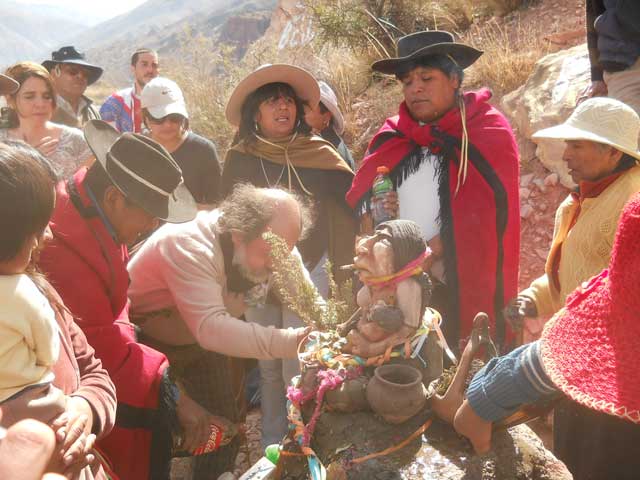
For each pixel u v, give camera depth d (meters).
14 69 4.29
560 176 4.53
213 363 3.25
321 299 2.49
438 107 3.39
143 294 2.96
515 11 6.91
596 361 1.52
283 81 3.94
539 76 5.03
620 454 1.90
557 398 1.79
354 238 3.96
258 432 3.85
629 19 3.60
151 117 4.38
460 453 1.88
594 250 2.61
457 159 3.38
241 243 2.71
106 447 2.57
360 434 1.94
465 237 3.33
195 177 4.46
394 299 2.01
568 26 6.04
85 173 2.54
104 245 2.45
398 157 3.51
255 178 3.95
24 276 1.61
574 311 1.62
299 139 3.97
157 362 2.64
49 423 1.63
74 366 1.93
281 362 3.52
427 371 2.05
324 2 7.68
